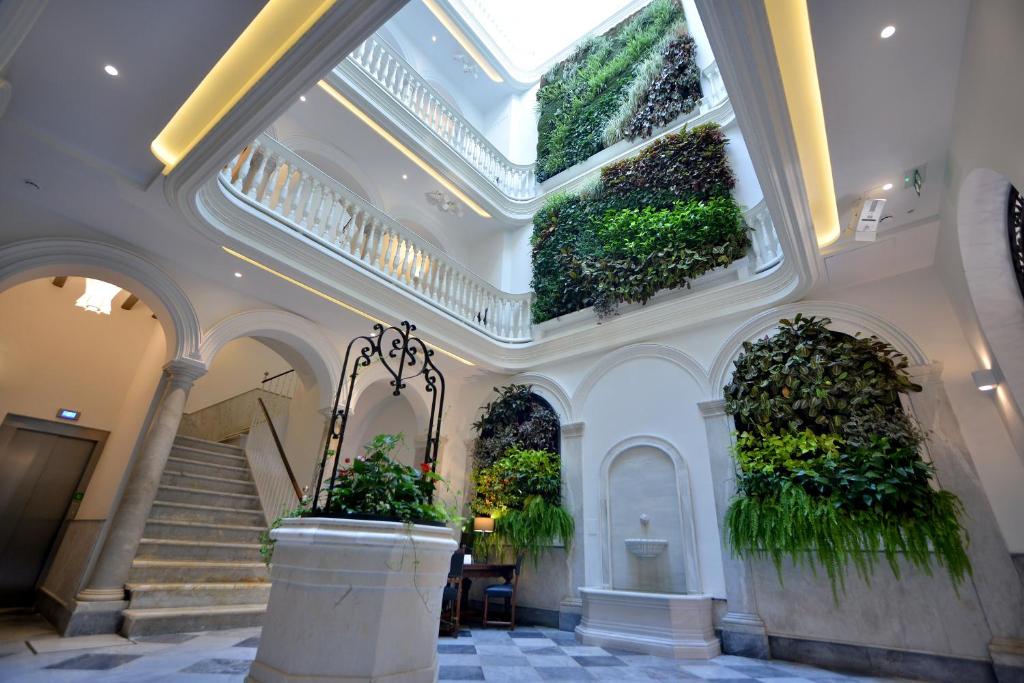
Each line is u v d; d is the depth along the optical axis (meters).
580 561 6.60
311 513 2.49
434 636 2.32
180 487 6.82
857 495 4.67
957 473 4.61
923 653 4.30
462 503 8.02
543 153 10.84
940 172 4.14
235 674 3.46
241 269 5.76
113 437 7.11
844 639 4.65
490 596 6.48
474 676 3.87
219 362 11.52
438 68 12.23
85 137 3.97
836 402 5.12
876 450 4.74
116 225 5.08
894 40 3.04
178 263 5.71
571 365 7.89
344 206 6.49
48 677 3.28
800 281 5.61
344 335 7.35
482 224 10.45
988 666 4.04
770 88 3.21
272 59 3.40
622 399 7.10
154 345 7.17
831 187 4.54
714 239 6.90
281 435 9.30
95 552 5.18
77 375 7.19
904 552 4.43
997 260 4.05
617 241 7.93
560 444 7.48
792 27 3.17
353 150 8.76
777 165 3.82
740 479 5.48
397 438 2.78
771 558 5.24
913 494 4.46
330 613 2.07
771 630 5.05
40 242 4.84
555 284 8.63
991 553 4.27
